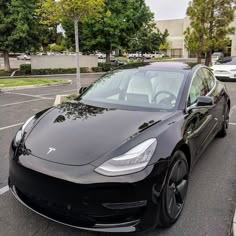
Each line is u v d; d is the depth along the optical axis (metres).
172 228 2.92
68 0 10.34
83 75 21.86
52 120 3.33
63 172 2.57
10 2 19.39
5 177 3.95
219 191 3.66
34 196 2.73
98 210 2.50
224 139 5.64
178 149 2.95
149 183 2.56
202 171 4.23
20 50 20.42
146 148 2.70
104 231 2.53
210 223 3.00
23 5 19.30
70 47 25.67
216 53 31.67
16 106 9.04
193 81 4.05
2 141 5.50
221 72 14.70
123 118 3.23
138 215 2.56
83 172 2.54
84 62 24.70
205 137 4.14
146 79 4.05
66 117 3.36
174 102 3.64
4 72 21.08
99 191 2.48
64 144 2.82
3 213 3.13
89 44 23.84
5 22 19.28
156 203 2.62
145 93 3.86
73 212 2.56
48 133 3.05
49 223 2.97
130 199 2.50
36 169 2.67
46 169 2.63
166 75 4.05
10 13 19.55
